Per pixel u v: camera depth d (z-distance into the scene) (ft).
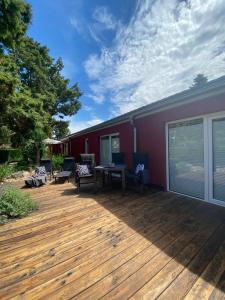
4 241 8.84
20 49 42.96
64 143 54.75
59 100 63.46
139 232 9.39
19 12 19.42
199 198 14.21
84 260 7.30
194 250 7.75
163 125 17.08
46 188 20.15
